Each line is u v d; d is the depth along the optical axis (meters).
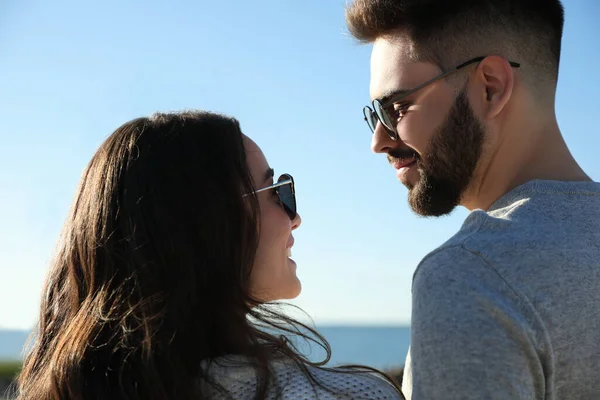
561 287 1.42
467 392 1.32
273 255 1.77
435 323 1.40
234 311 1.57
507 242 1.46
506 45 1.79
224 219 1.60
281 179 1.81
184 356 1.49
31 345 1.75
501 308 1.37
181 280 1.53
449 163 1.83
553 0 1.87
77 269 1.63
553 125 1.81
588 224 1.53
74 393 1.46
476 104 1.80
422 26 1.85
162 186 1.58
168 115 1.73
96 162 1.68
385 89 1.94
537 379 1.37
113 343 1.50
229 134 1.68
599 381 1.40
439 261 1.48
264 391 1.45
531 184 1.65
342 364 1.68
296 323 1.72
